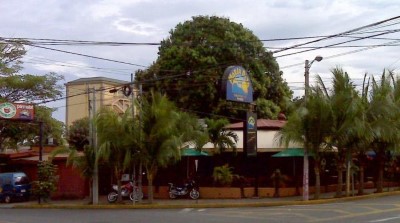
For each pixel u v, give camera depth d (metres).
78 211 25.98
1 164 40.25
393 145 31.55
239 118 41.28
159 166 29.08
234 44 42.19
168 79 42.41
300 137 28.55
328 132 28.59
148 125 28.06
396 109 30.92
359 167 32.22
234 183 31.55
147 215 22.58
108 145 27.81
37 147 44.50
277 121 37.62
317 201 27.75
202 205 26.97
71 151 30.03
